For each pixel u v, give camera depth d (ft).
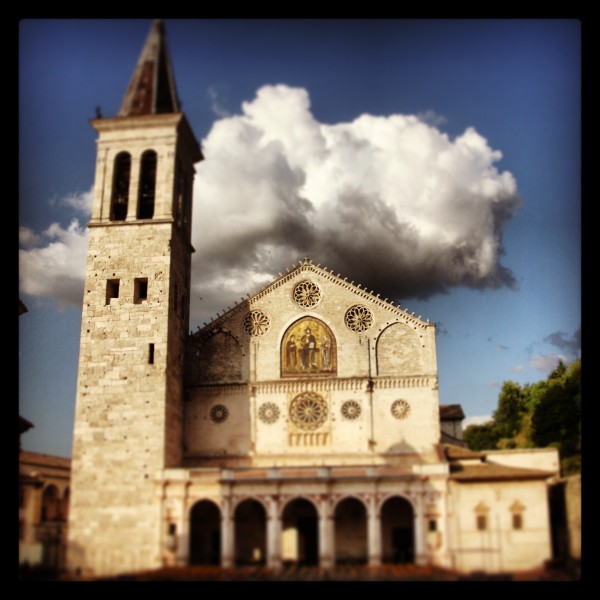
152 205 233.55
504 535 181.98
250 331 230.68
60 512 221.66
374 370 221.66
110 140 231.91
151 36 248.52
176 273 226.17
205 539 205.16
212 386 225.35
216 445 220.43
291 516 206.28
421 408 216.13
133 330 213.05
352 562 198.08
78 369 210.79
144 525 194.70
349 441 215.92
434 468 189.88
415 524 186.80
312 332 228.22
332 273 232.32
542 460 205.98
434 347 220.43
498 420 243.40
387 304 226.99
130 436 203.21
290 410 221.05
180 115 228.43
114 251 221.25
